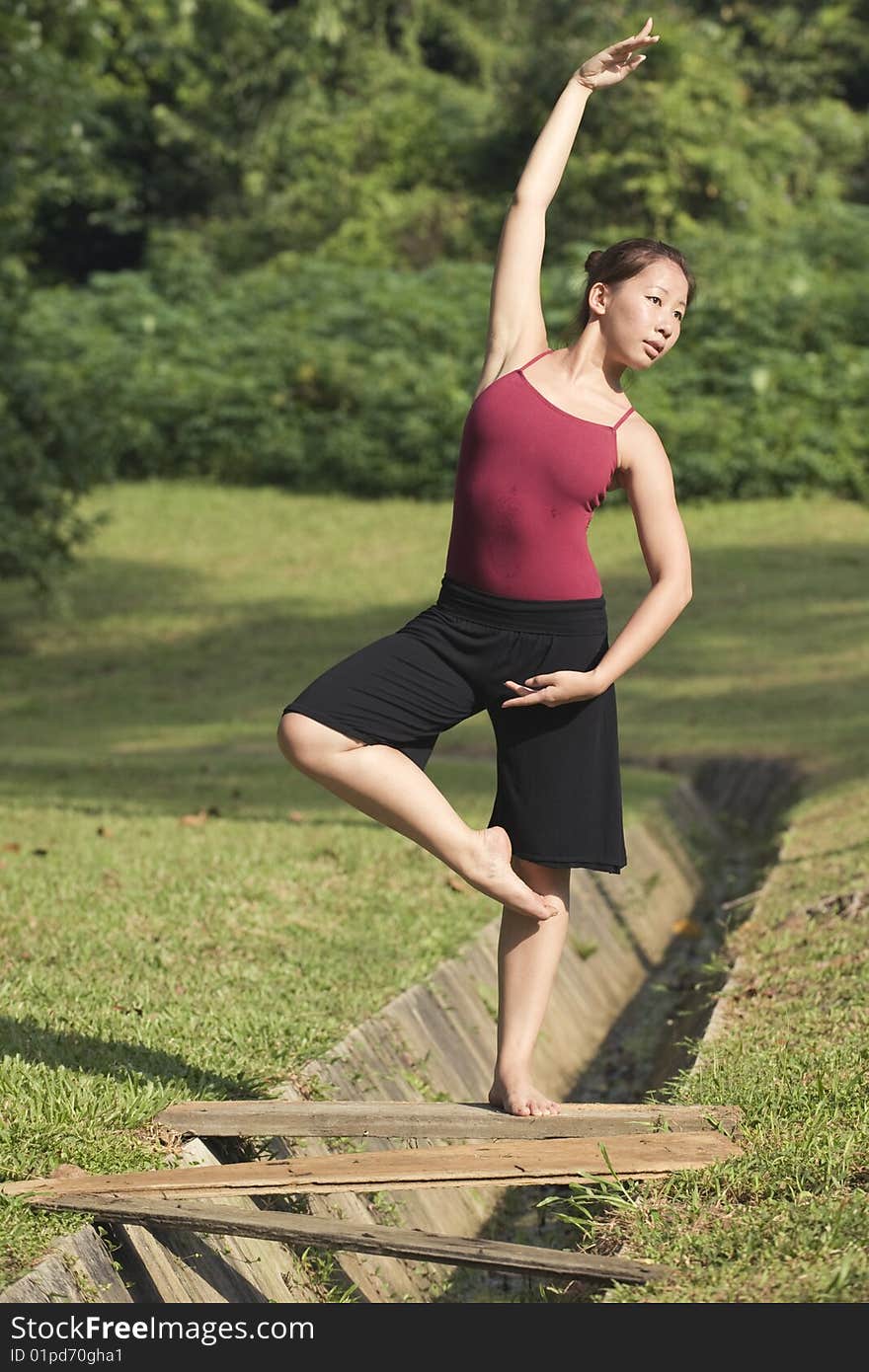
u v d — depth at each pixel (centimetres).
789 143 4103
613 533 3048
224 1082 592
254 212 4869
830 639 2203
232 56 4831
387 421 3503
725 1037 679
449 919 886
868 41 4972
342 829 1138
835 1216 447
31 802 1267
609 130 3922
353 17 5222
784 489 3262
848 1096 550
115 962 759
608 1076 855
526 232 528
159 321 3881
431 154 4872
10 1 2422
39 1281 430
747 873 1292
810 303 3344
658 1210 471
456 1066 746
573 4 4131
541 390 495
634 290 496
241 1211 463
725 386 3334
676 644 2219
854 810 1209
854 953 774
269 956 791
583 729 499
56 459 2505
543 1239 661
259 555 3139
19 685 2269
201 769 1488
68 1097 539
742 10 4831
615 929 1062
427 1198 648
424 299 3656
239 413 3631
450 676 495
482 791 1330
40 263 5156
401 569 2972
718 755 1571
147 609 2759
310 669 2270
